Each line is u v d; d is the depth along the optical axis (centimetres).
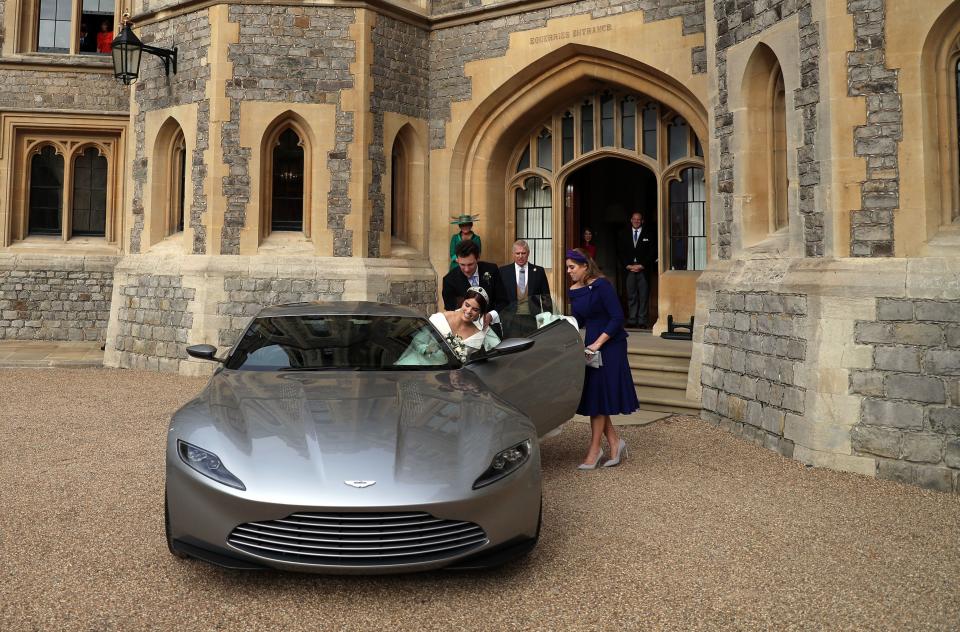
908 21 524
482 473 311
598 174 1321
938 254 508
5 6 1302
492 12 1047
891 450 505
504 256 1136
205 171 991
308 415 334
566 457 570
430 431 329
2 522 392
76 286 1318
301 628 278
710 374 702
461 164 1102
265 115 993
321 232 1002
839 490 478
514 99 1070
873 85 537
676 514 425
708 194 946
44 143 1332
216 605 296
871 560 355
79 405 747
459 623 285
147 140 1081
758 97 669
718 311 692
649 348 875
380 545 293
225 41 986
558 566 343
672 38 928
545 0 1005
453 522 301
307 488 290
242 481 295
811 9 573
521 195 1155
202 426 326
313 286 984
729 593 314
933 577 334
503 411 361
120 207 1348
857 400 522
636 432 657
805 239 583
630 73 976
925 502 455
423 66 1096
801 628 282
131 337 1057
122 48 975
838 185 548
